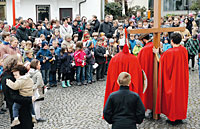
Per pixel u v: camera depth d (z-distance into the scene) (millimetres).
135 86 5812
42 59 8977
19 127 4734
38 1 17750
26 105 4777
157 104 6180
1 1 17328
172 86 5980
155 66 6227
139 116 4066
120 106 4055
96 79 10570
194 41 11461
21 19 12336
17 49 7883
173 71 5988
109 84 5969
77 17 13344
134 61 5844
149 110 6473
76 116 6660
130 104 4062
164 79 6082
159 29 6172
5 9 17438
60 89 9180
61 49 9336
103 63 10539
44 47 8961
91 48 10211
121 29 12289
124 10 25906
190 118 6418
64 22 12148
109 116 4086
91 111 7000
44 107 7332
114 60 5879
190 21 15797
